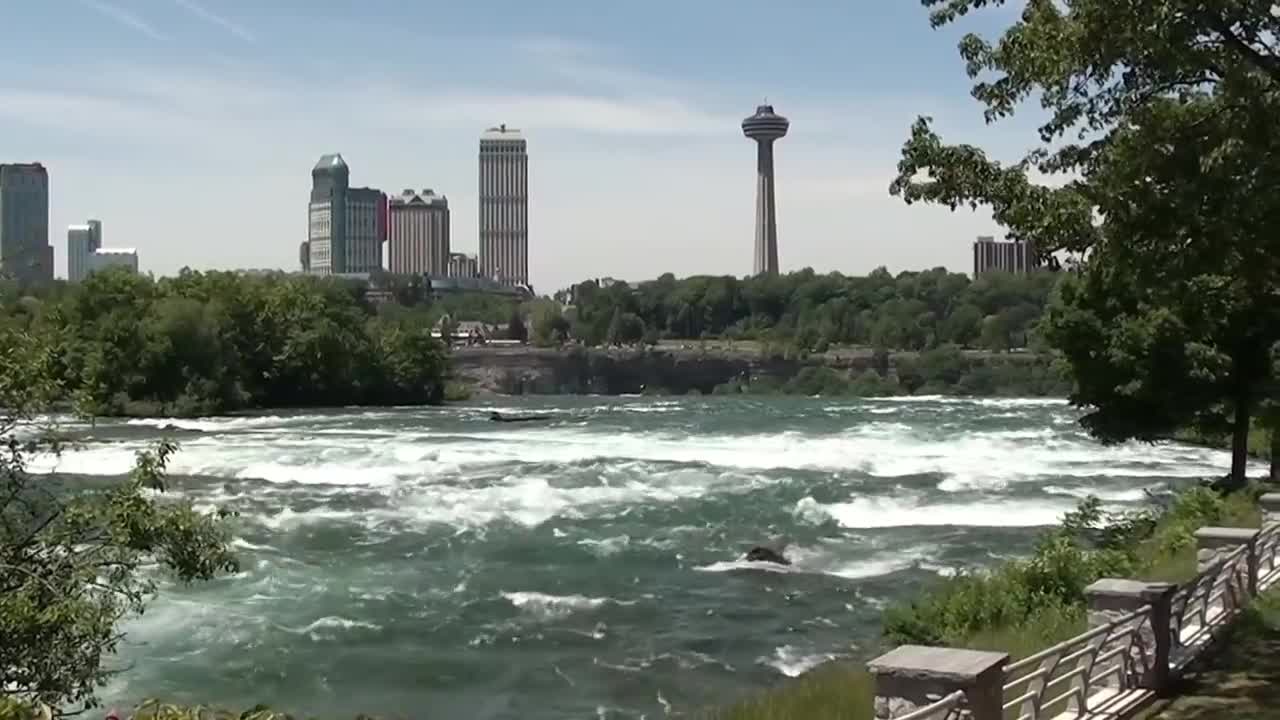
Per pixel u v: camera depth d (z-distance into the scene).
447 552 32.31
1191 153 12.41
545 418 87.44
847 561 30.91
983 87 14.19
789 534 34.91
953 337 187.88
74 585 11.89
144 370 93.31
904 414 93.12
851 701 12.68
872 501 40.38
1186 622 13.89
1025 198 13.76
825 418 87.00
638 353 185.50
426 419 87.75
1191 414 37.44
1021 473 48.00
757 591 27.55
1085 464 51.28
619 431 72.50
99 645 12.08
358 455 53.59
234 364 101.75
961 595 18.31
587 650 22.66
